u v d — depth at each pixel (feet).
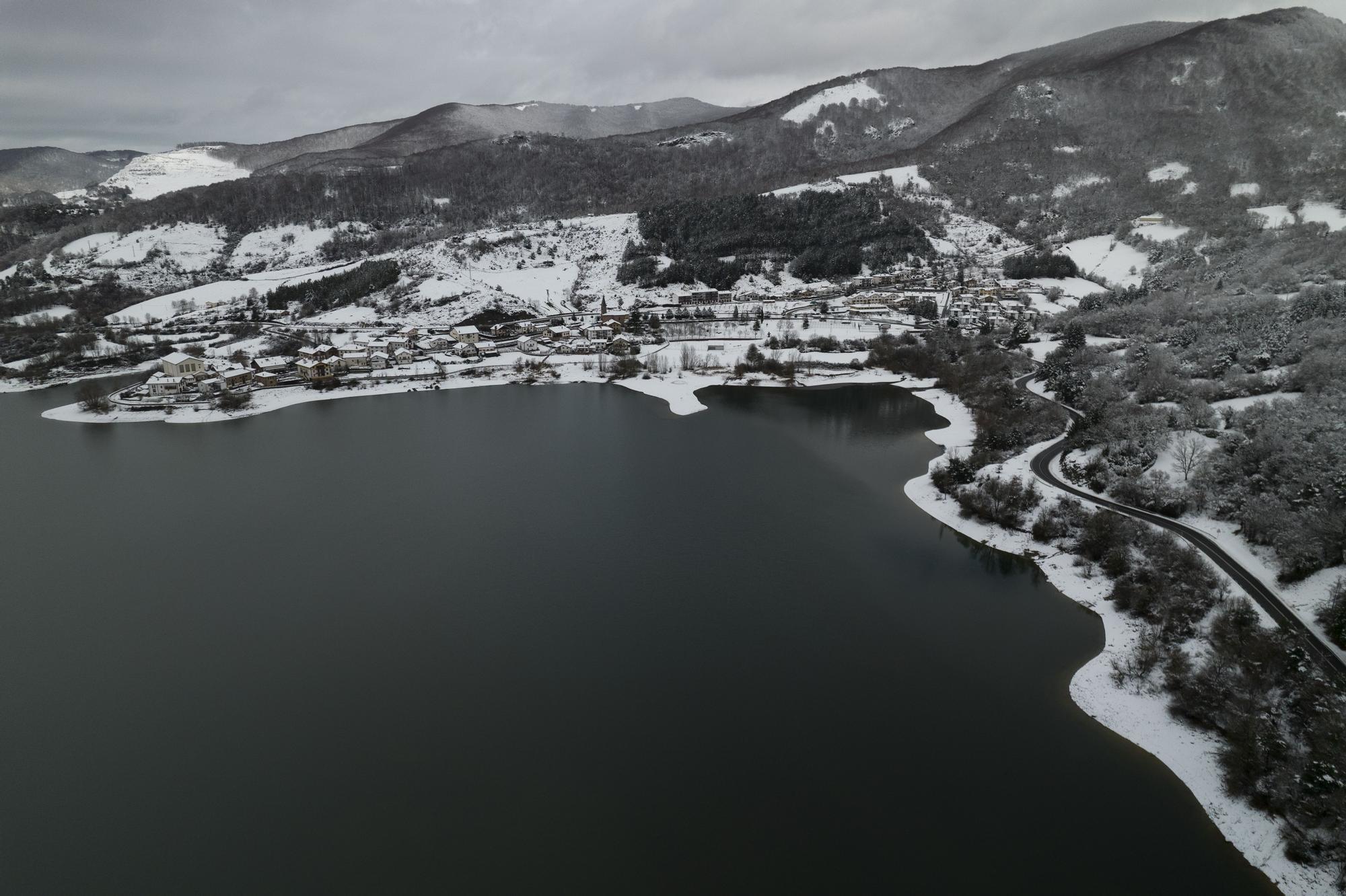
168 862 164.14
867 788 186.29
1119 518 312.71
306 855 165.68
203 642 253.44
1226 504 313.53
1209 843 169.27
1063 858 165.78
